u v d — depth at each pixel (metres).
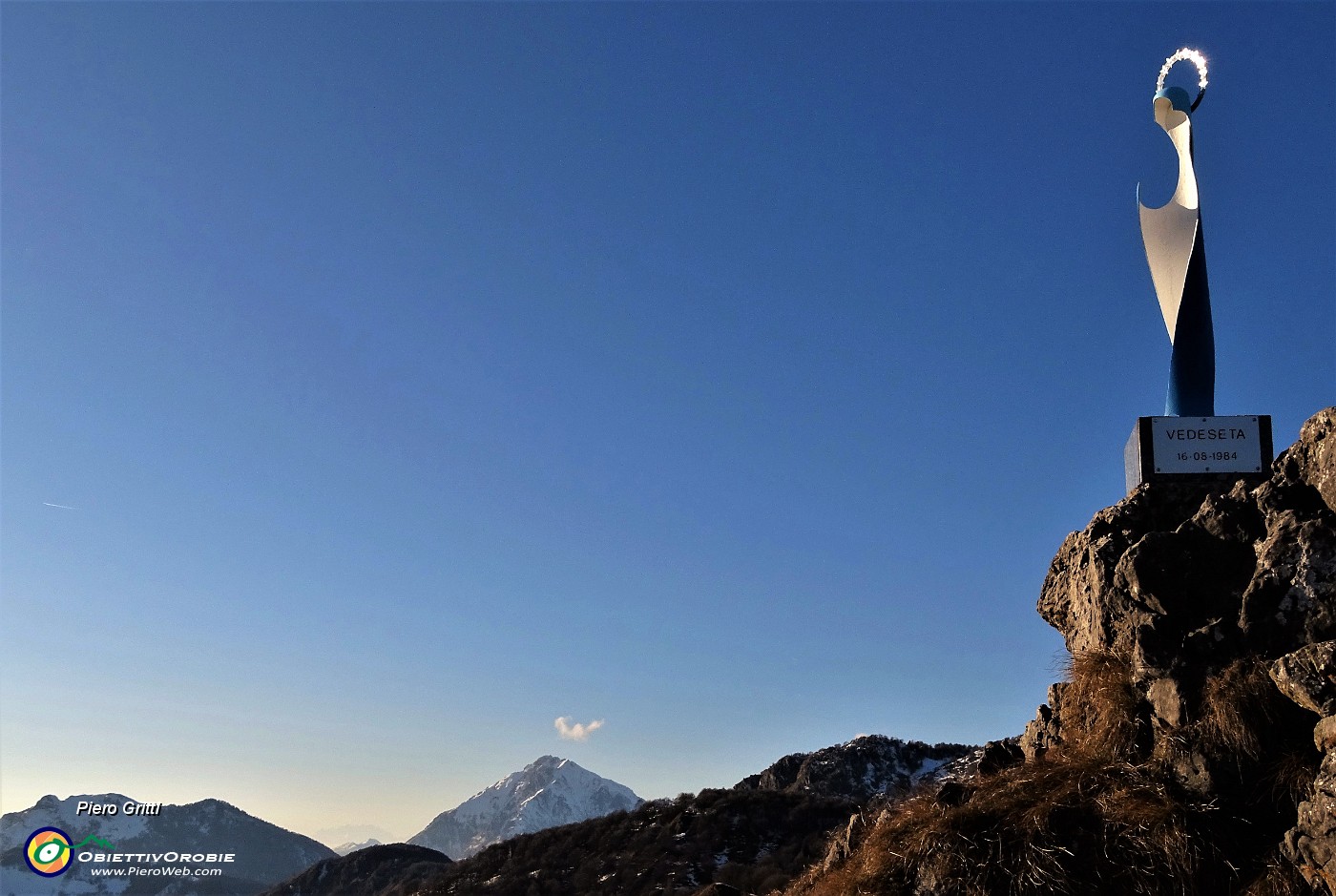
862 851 14.89
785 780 139.00
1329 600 12.37
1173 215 18.42
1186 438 16.00
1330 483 12.98
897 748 137.38
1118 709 13.76
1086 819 12.68
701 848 98.44
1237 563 13.68
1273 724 12.10
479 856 116.44
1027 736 16.31
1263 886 11.19
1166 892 11.73
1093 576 15.15
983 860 12.77
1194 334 17.88
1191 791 12.32
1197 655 13.06
